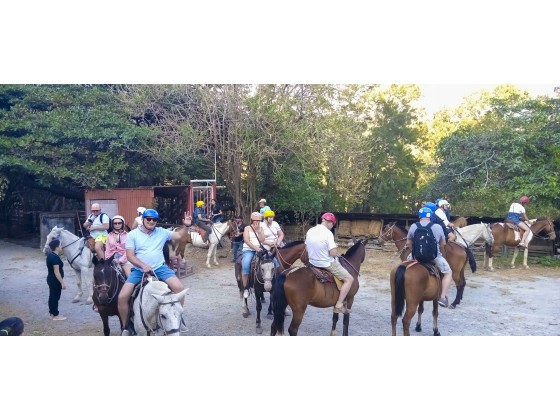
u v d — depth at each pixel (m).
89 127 17.95
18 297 11.06
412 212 28.16
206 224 15.62
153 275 6.22
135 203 17.67
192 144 17.73
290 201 20.00
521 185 16.39
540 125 16.83
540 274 14.42
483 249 17.52
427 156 31.27
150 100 19.62
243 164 18.84
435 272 7.74
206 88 17.72
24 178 19.38
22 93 19.41
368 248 18.91
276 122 17.22
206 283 12.77
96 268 6.89
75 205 23.97
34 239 21.05
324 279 6.98
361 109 26.73
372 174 26.61
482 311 10.21
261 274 8.13
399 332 8.71
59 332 8.46
